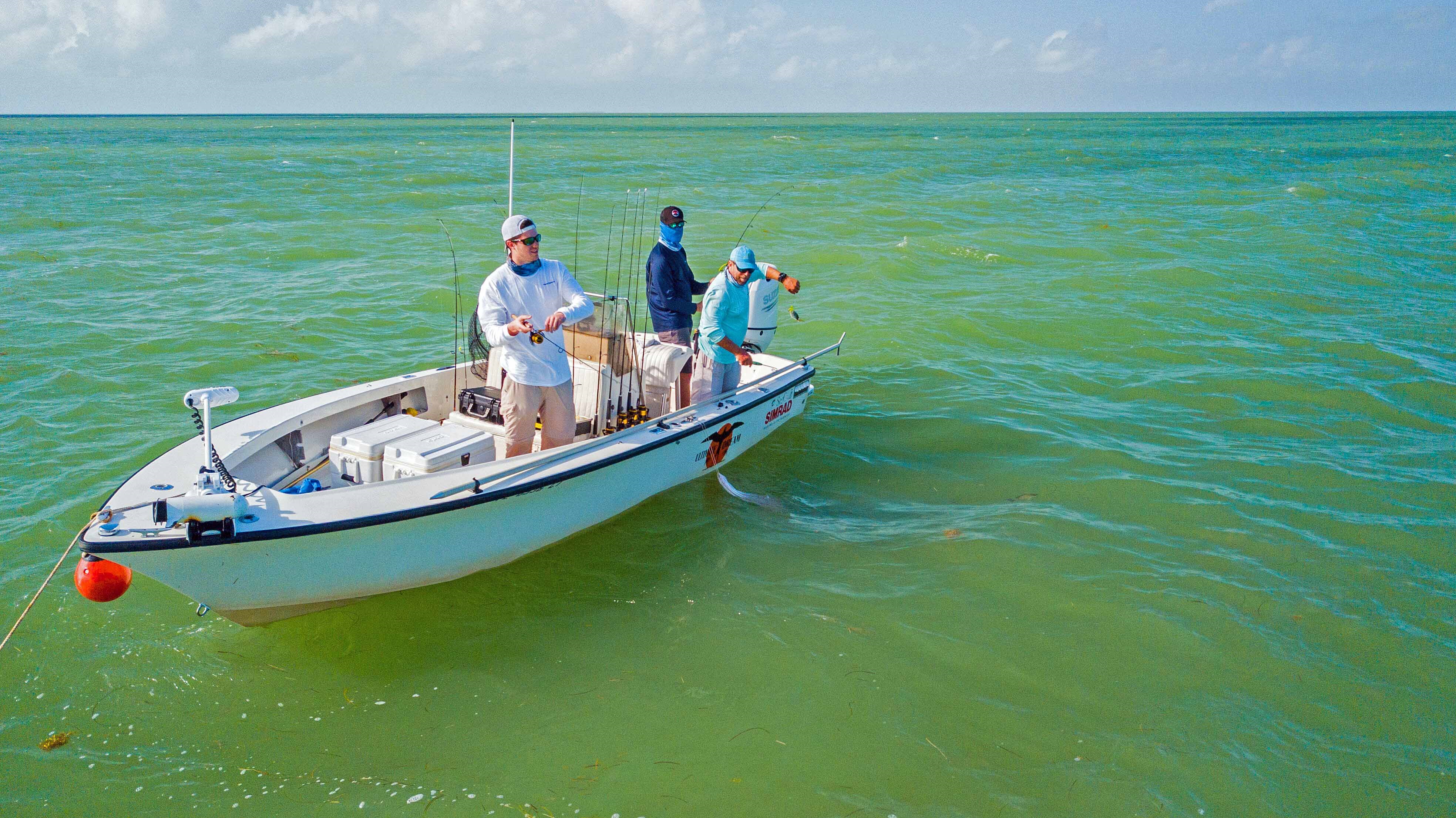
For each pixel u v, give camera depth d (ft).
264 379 26.37
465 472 15.25
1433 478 20.95
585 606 15.55
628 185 85.71
